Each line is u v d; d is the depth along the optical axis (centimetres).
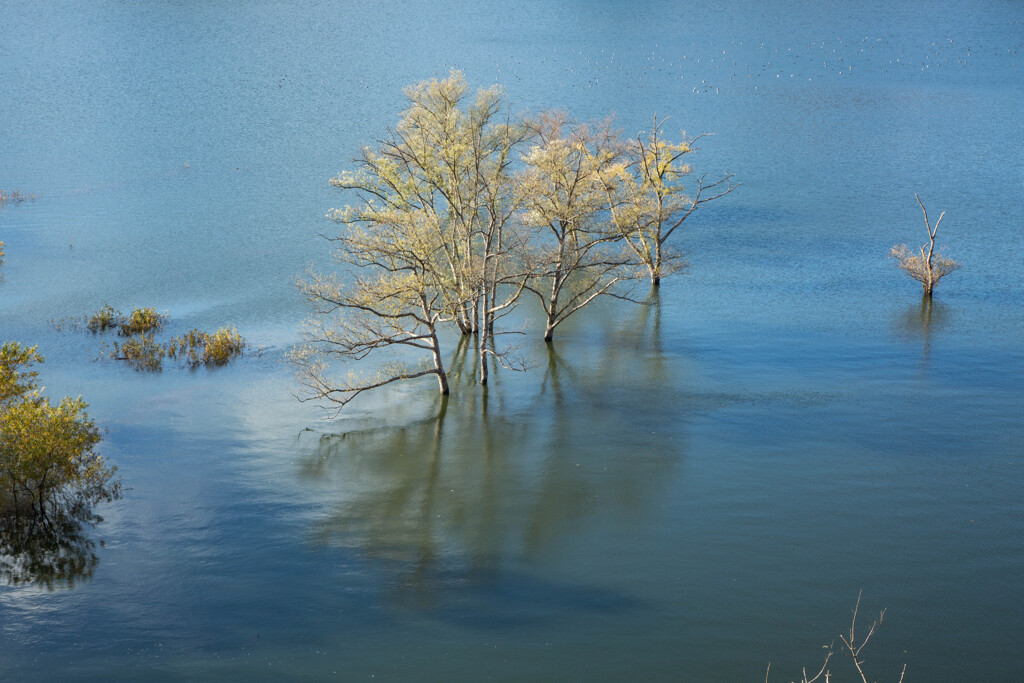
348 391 3272
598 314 4678
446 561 2345
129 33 17638
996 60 14850
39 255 5594
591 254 4581
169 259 5525
